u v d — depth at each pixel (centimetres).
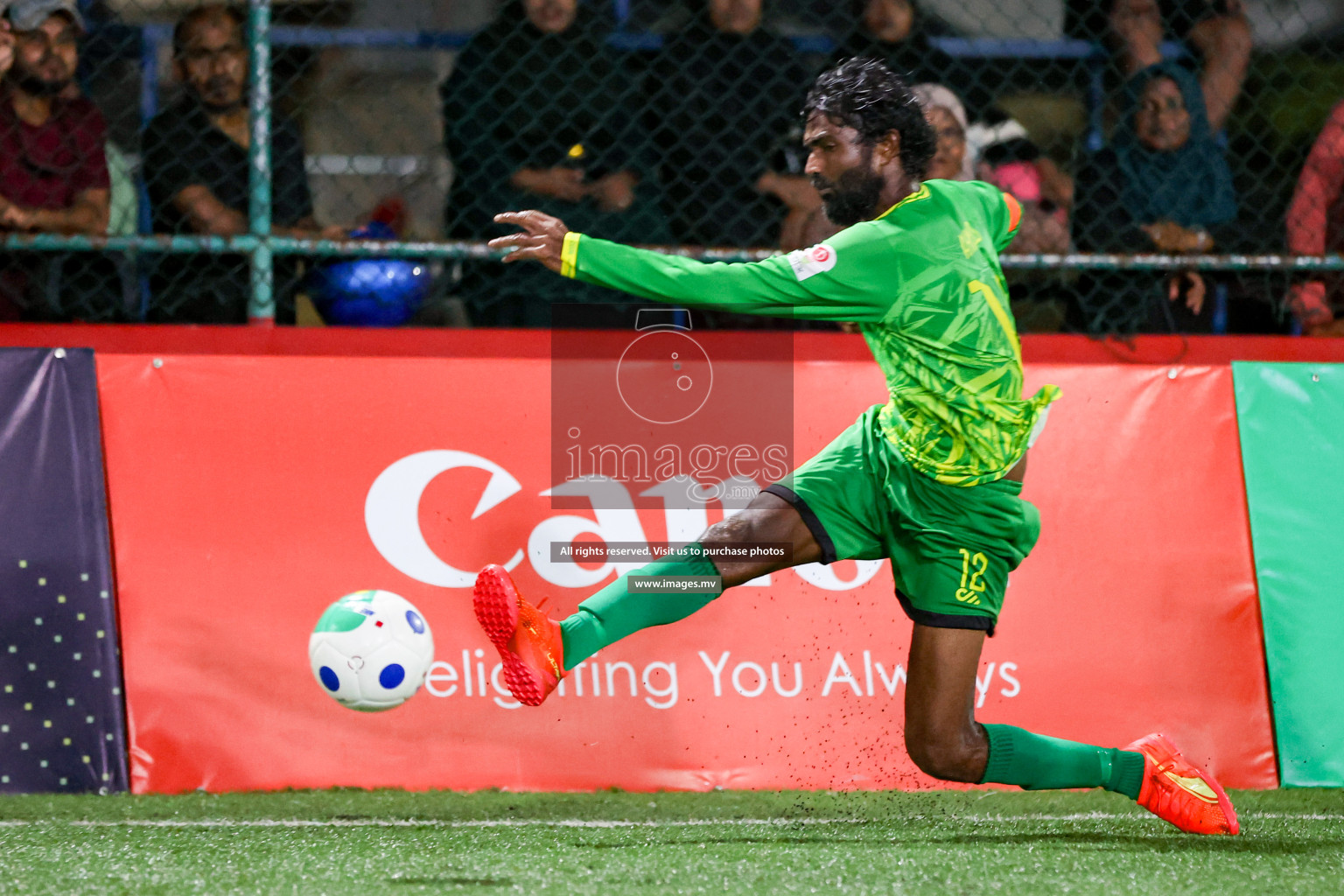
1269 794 1277
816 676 1297
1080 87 1777
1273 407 1380
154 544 1279
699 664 1291
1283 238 1677
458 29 2058
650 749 1273
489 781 1260
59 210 1516
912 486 980
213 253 1495
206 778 1243
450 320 1598
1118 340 1487
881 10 1636
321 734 1259
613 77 1593
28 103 1495
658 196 1605
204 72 1538
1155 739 1074
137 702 1251
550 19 1579
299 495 1298
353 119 2056
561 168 1580
